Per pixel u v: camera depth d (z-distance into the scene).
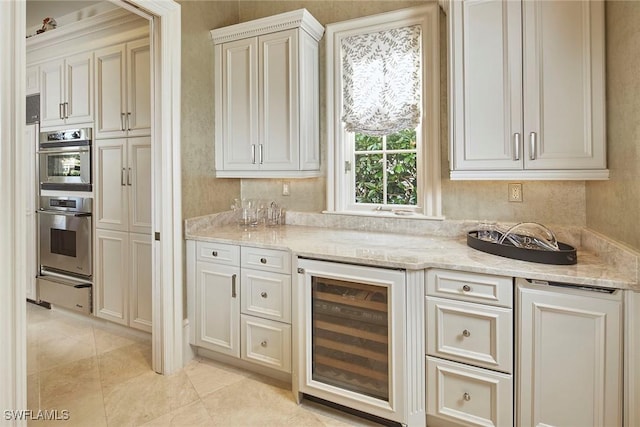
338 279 1.91
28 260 3.48
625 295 1.43
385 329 1.86
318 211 2.80
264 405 2.05
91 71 2.97
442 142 2.37
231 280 2.35
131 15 2.66
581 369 1.51
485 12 1.91
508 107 1.88
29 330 3.05
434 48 2.35
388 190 2.63
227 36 2.68
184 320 2.49
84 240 3.09
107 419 1.92
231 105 2.71
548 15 1.80
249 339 2.30
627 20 1.53
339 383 1.98
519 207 2.20
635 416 1.43
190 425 1.88
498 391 1.66
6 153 1.39
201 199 2.65
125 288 2.90
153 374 2.37
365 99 2.57
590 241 1.91
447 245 2.13
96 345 2.79
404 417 1.79
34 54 3.28
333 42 2.66
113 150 2.91
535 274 1.55
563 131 1.79
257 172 2.64
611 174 1.69
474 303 1.69
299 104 2.47
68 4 3.26
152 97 2.35
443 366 1.77
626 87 1.53
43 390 2.18
